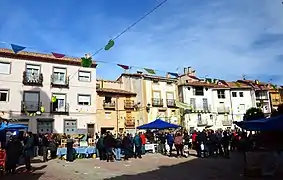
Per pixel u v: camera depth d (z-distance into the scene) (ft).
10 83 99.66
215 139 60.39
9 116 97.30
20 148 42.39
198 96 156.76
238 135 70.54
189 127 147.02
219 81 81.56
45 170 44.19
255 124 40.40
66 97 108.78
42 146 62.69
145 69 57.67
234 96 166.40
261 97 178.50
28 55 103.50
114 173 40.45
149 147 73.77
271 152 38.42
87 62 51.34
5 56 100.37
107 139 57.06
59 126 105.60
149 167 46.52
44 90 104.99
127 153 58.85
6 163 40.63
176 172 41.01
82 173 40.65
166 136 71.82
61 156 60.75
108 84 128.16
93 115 113.09
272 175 36.96
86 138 93.66
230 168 44.32
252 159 37.91
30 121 100.37
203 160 55.01
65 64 110.83
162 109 136.77
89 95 113.80
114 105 121.29
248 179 35.12
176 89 145.07
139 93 132.05
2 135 54.13
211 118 156.97
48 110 104.37
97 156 63.41
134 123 124.98
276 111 58.13
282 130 41.11
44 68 106.63
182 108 144.36
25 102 100.73
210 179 35.50
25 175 39.45
